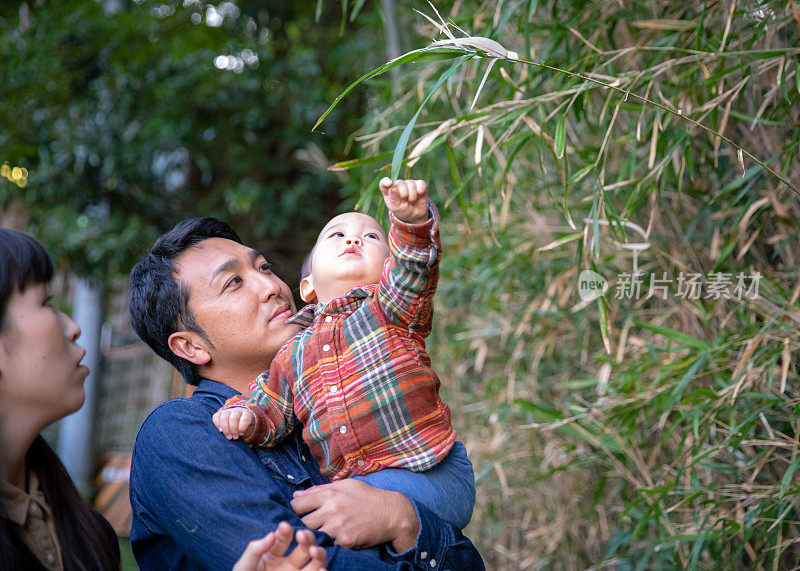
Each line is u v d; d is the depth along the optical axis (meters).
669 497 2.23
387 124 2.92
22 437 1.27
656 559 2.38
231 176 6.27
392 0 3.26
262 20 6.48
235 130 6.14
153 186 5.94
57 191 5.46
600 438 2.20
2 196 5.45
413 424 1.54
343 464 1.58
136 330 1.73
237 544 1.36
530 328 2.67
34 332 1.26
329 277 1.64
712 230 2.17
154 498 1.46
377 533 1.43
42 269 1.30
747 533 1.82
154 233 5.91
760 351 1.87
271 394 1.59
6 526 1.21
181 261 1.68
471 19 2.35
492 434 2.86
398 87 2.80
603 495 2.55
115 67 5.59
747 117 1.80
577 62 1.96
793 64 1.85
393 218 1.44
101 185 5.56
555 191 2.54
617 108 1.76
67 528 1.32
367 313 1.56
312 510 1.45
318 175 5.96
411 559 1.46
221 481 1.43
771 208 1.97
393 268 1.52
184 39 5.97
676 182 2.16
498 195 2.63
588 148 2.22
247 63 6.09
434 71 2.53
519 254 2.56
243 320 1.63
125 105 5.59
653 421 2.32
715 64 1.97
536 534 2.68
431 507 1.53
